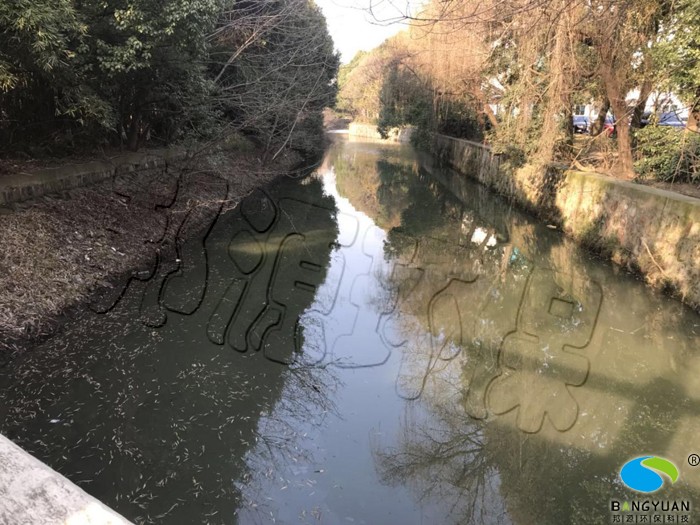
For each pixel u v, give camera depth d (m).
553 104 8.97
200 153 10.30
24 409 3.67
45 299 4.90
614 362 5.02
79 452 3.36
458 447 3.74
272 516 3.00
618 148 9.12
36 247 5.43
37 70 5.57
